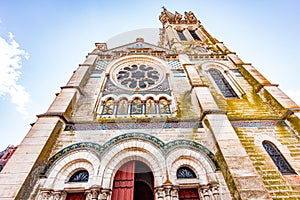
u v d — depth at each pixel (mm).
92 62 13000
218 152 6789
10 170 5777
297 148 7562
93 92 10398
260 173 6660
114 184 6645
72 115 8750
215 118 7922
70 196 6285
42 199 5699
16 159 6090
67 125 8125
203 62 14125
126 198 6281
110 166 6715
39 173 6156
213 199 5930
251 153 7332
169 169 6602
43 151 6492
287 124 8594
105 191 5969
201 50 16703
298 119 8281
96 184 6035
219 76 12984
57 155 6910
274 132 8234
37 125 7383
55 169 6512
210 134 7520
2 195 5148
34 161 6074
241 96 10859
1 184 5398
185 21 24234
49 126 7379
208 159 6930
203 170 6781
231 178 5832
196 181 6543
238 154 6473
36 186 5895
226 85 12078
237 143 6883
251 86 11484
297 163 7051
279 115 9141
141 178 9594
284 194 6086
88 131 7895
